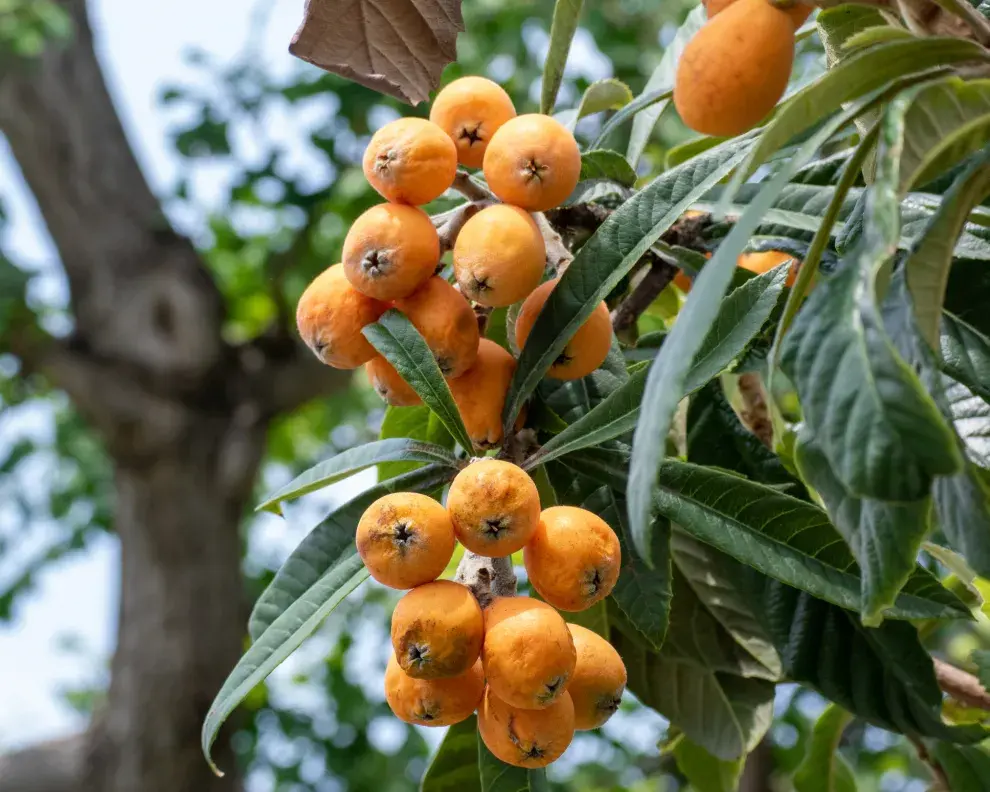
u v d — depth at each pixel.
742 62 0.55
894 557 0.52
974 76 0.54
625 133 1.21
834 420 0.48
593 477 0.65
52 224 3.52
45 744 3.06
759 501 0.62
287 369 3.39
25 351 3.25
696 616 0.79
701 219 0.76
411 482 0.64
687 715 0.79
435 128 0.62
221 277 3.94
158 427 3.21
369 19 0.66
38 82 3.51
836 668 0.74
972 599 0.79
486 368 0.64
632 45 2.75
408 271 0.61
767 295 0.61
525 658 0.55
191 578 3.14
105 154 3.63
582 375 0.65
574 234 0.75
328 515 0.64
